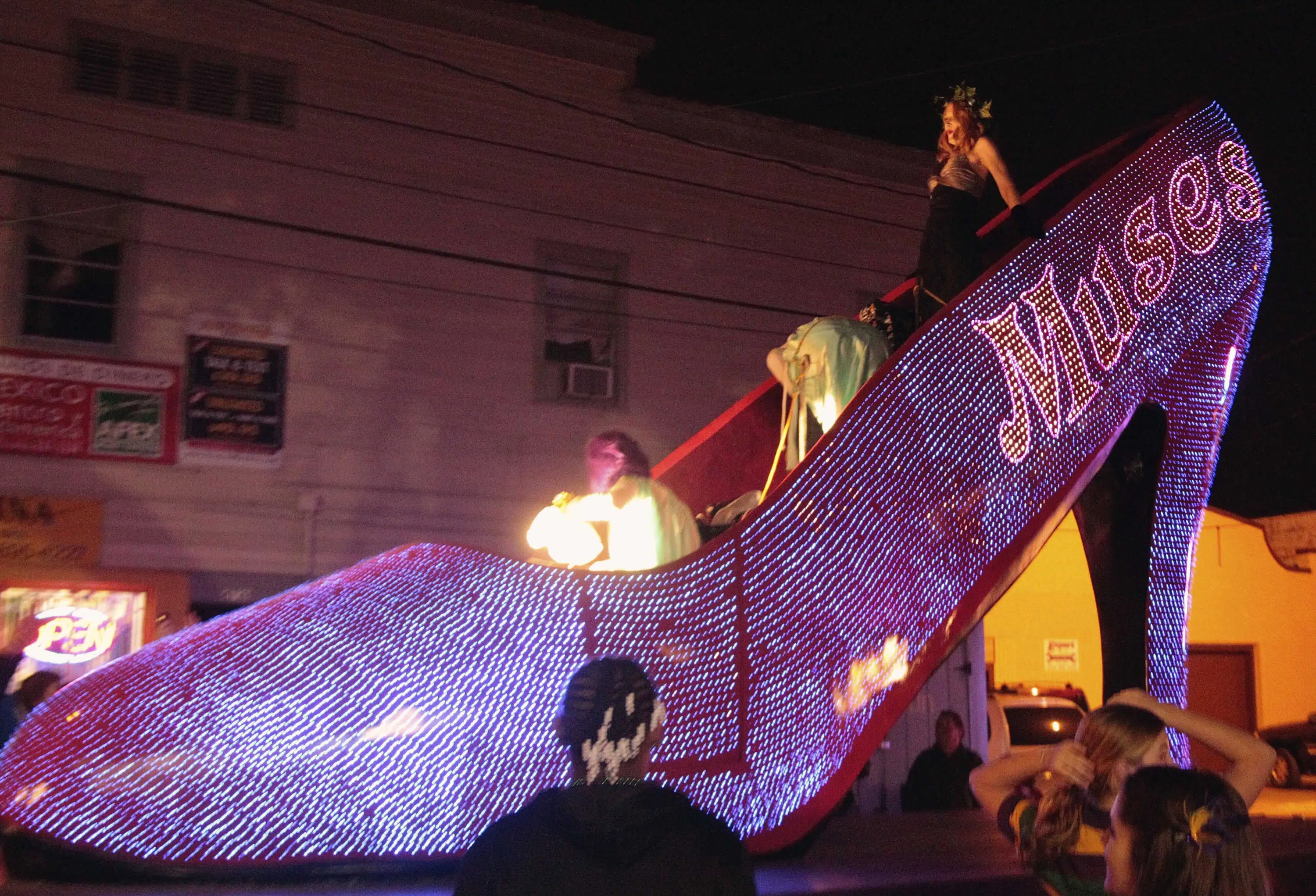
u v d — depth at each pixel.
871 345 7.22
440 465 13.13
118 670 5.02
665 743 5.22
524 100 13.86
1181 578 8.26
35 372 11.46
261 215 12.51
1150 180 8.12
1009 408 6.82
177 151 12.20
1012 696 15.90
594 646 5.16
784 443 7.84
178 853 4.59
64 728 4.84
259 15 12.60
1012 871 5.29
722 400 14.75
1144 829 2.64
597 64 14.19
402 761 4.81
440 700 4.92
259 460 12.31
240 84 12.51
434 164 13.35
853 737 5.83
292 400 12.52
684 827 2.57
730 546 5.62
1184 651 8.30
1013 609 20.92
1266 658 21.31
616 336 14.24
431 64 13.37
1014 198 7.40
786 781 5.52
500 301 13.59
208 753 4.73
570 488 13.75
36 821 4.59
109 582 11.52
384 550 12.77
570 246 14.03
